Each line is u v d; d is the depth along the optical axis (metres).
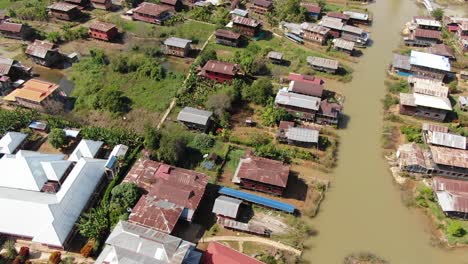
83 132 84.94
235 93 97.25
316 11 145.38
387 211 73.44
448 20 142.12
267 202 71.62
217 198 70.12
